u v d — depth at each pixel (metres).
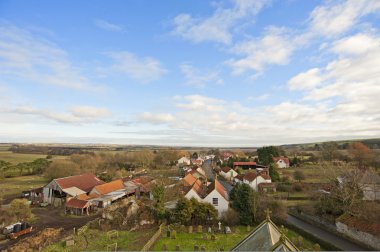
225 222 45.09
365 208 41.09
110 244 36.72
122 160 141.75
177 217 44.81
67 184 66.56
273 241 13.88
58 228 45.03
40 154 170.12
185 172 108.38
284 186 74.19
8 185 85.81
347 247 34.94
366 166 91.00
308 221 47.00
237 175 95.38
